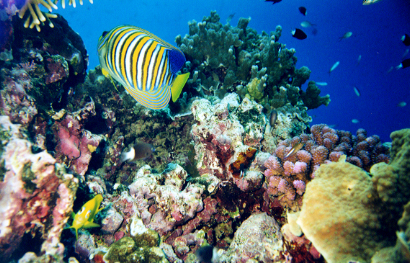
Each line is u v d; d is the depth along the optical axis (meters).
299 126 4.73
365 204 1.88
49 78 3.59
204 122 3.90
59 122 3.70
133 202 3.42
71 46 4.12
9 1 2.99
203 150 4.08
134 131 5.04
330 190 2.06
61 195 2.27
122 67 2.07
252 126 4.16
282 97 4.71
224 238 3.54
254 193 3.43
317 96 5.60
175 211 3.32
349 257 1.79
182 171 3.63
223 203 3.47
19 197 2.05
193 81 5.00
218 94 5.19
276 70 4.96
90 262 2.91
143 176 3.62
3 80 2.94
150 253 2.86
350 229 1.85
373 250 1.74
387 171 1.76
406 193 1.74
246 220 3.25
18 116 2.91
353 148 3.06
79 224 2.42
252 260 2.75
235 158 3.47
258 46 6.03
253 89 4.66
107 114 4.84
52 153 3.52
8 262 2.07
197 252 3.04
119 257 2.77
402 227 1.50
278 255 2.58
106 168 4.61
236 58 5.54
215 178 3.74
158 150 5.07
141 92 2.23
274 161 2.97
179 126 5.05
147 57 2.07
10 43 3.13
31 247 2.24
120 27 2.03
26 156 2.14
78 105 4.16
